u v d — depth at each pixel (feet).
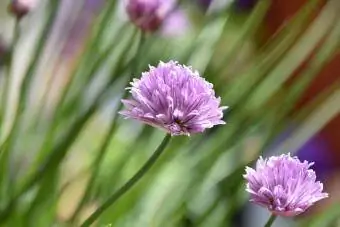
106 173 1.98
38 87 2.08
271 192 1.33
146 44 1.96
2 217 1.73
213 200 2.02
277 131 1.93
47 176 1.78
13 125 1.81
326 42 1.96
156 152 1.42
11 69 1.86
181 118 1.33
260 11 1.96
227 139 1.95
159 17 1.70
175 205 2.00
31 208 1.80
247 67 2.08
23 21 2.21
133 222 2.00
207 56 2.06
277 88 1.99
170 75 1.35
